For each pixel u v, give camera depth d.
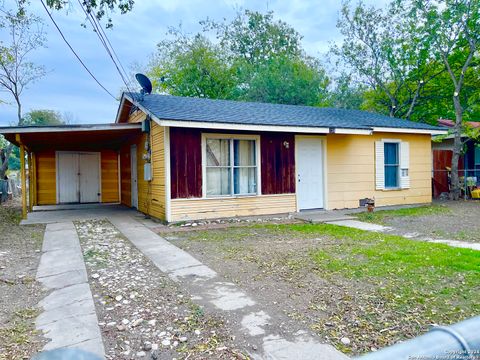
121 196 14.84
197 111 9.34
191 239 7.03
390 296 3.76
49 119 33.22
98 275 4.71
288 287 4.12
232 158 9.36
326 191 10.69
